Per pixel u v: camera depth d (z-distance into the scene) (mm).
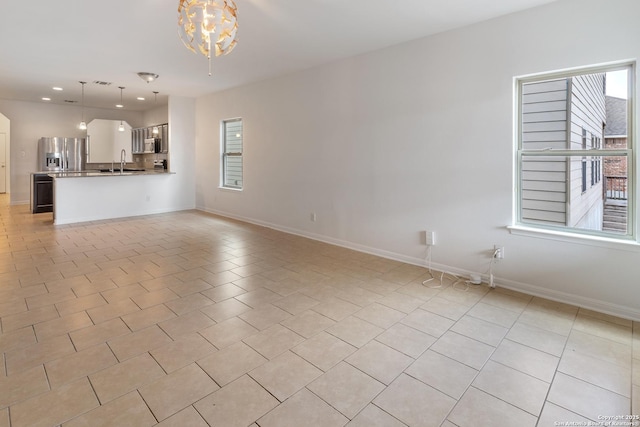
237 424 1681
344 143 4770
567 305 3020
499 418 1734
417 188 4016
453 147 3680
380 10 3184
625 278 2777
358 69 4516
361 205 4633
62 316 2770
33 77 5758
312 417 1732
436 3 3047
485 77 3412
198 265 4094
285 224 5852
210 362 2184
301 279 3652
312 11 3217
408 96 4016
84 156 8812
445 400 1859
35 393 1875
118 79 5887
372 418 1730
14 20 3443
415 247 4098
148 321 2709
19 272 3773
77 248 4777
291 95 5496
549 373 2086
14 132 8117
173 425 1670
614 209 2898
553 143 3182
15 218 6879
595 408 1801
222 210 7355
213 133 7395
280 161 5812
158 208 7660
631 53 2670
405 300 3127
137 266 4031
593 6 2801
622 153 2820
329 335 2521
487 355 2275
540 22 3061
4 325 2611
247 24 3512
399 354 2285
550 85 3166
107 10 3223
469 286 3459
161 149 8281
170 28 3627
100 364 2146
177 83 6191
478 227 3564
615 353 2291
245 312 2881
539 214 3297
